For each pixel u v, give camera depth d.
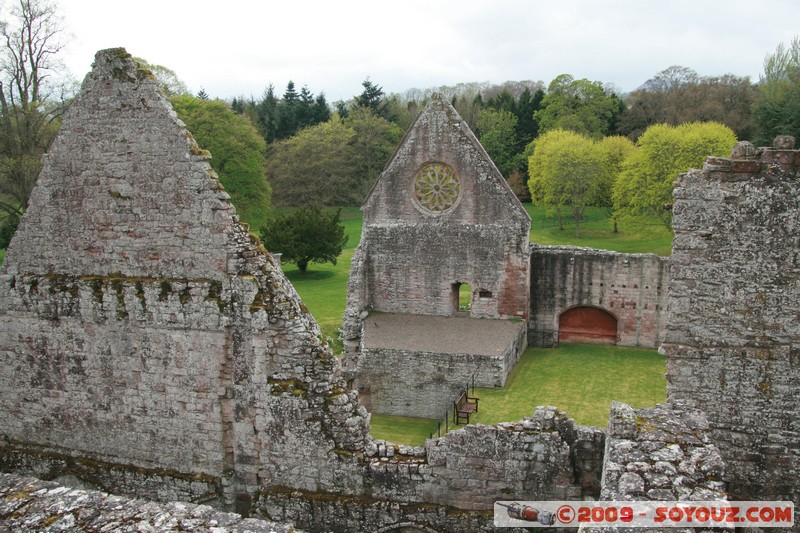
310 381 14.31
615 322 31.66
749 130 73.75
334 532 14.18
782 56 71.88
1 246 52.94
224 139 59.28
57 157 15.41
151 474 15.48
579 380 26.25
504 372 25.34
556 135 65.94
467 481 13.59
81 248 15.65
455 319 30.95
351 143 84.56
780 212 12.80
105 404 15.90
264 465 14.80
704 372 13.59
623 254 30.58
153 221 14.86
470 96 131.38
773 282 13.02
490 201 30.08
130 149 14.76
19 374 16.56
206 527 8.41
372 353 25.80
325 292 45.03
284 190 77.12
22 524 8.44
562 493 13.20
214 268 14.52
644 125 82.44
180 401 15.20
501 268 30.42
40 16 40.00
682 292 13.52
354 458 14.10
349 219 79.06
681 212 13.31
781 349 13.12
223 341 14.60
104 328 15.52
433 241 31.02
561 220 65.12
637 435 10.63
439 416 25.47
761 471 13.52
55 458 16.33
